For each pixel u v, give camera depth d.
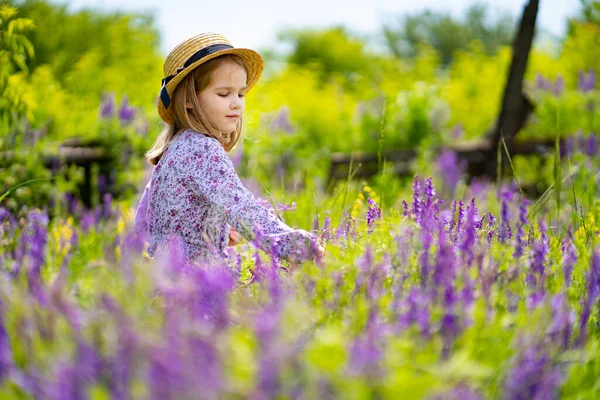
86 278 2.85
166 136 3.79
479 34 25.19
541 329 2.21
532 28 9.29
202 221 3.53
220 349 1.88
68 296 2.56
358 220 3.63
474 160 9.84
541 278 2.84
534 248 3.03
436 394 1.78
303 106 13.45
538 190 9.73
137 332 1.86
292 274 2.78
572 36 15.03
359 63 29.06
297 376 1.73
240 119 3.96
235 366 1.79
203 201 3.52
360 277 2.56
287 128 10.23
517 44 9.42
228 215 3.31
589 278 2.72
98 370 1.83
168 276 2.45
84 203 7.83
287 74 17.67
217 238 3.64
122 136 8.15
